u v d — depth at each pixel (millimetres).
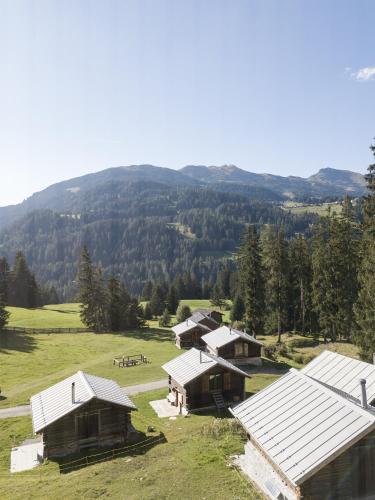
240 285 95688
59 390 31391
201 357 38875
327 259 64125
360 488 15078
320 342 68062
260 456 18531
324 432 15969
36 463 26750
